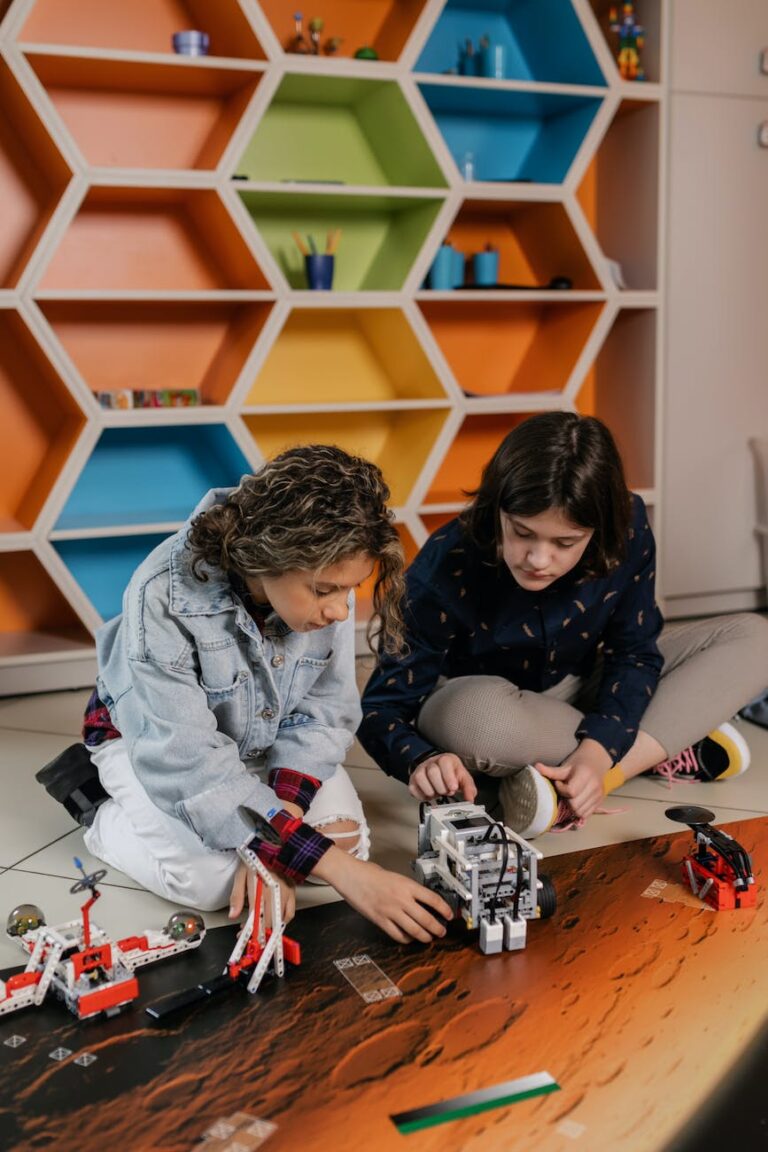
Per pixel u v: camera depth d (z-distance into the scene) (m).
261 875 1.26
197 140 2.85
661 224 3.01
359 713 1.55
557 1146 0.97
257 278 2.72
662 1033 1.14
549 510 1.40
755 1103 1.03
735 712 1.83
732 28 3.00
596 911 1.41
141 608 1.31
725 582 3.25
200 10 2.75
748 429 3.20
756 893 1.45
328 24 2.93
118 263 2.84
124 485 2.97
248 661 1.37
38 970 1.22
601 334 3.01
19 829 1.76
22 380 2.80
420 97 2.74
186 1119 1.02
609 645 1.80
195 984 1.25
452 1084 1.06
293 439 3.12
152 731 1.33
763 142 3.08
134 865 1.50
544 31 3.01
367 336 3.15
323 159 3.00
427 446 2.95
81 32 2.70
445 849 1.36
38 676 2.63
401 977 1.25
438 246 2.85
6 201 2.70
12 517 2.84
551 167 3.13
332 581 1.16
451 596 1.67
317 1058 1.11
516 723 1.63
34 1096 1.05
